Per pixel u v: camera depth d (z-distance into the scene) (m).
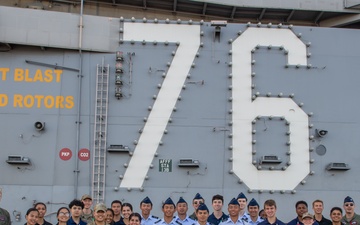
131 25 9.55
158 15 11.55
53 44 9.16
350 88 9.65
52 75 9.21
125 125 9.09
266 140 9.23
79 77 9.21
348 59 9.79
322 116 9.44
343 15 11.41
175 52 9.47
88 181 8.84
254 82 9.48
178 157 9.02
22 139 8.90
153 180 8.91
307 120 9.39
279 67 9.59
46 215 8.63
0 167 8.80
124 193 8.81
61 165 8.87
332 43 9.83
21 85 9.11
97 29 9.41
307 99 9.48
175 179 8.95
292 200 9.01
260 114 9.33
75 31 9.31
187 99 9.29
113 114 9.12
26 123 8.96
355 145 9.39
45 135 8.95
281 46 9.66
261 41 9.67
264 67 9.55
